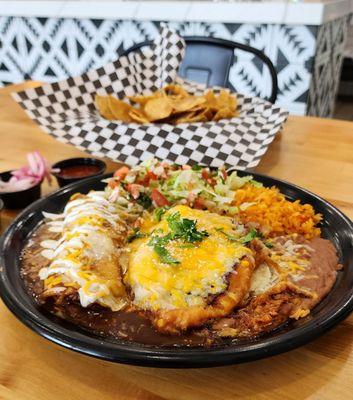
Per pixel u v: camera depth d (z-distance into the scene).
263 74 1.10
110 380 0.21
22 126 0.60
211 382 0.21
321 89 1.20
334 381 0.21
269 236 0.33
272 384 0.21
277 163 0.48
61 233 0.32
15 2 1.33
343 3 1.18
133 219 0.34
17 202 0.38
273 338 0.21
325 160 0.49
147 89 0.63
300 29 1.02
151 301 0.24
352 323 0.25
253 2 1.07
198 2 1.12
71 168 0.44
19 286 0.25
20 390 0.21
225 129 0.48
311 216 0.34
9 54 1.43
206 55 0.75
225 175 0.39
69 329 0.22
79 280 0.25
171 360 0.19
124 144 0.46
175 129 0.47
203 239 0.28
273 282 0.27
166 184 0.38
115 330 0.23
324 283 0.26
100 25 1.24
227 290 0.25
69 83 0.55
